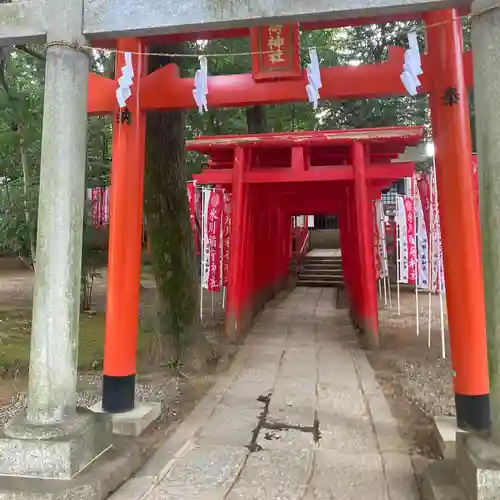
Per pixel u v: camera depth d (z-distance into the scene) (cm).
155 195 680
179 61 763
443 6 320
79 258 354
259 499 335
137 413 469
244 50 1004
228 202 1049
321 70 472
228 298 902
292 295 1509
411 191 948
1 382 639
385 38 1343
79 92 354
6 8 356
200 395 576
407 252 963
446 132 429
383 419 494
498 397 291
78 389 600
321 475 370
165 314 702
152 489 347
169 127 675
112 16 351
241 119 1358
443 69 432
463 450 304
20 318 1082
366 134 830
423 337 917
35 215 997
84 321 1070
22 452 319
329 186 1108
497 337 294
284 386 612
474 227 421
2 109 693
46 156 344
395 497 338
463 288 419
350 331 973
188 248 709
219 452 413
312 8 329
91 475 327
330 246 2562
